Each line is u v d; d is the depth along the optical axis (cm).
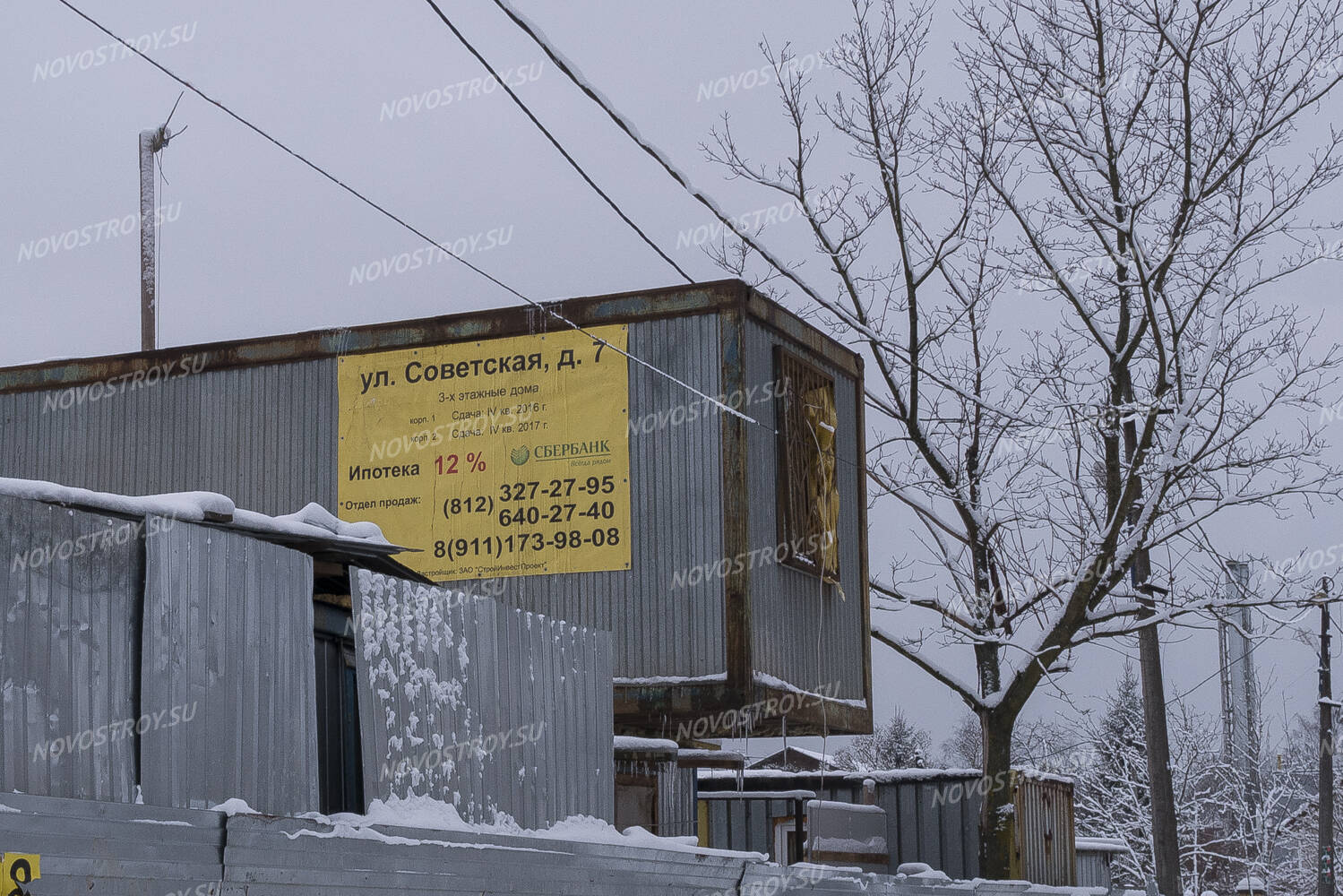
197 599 694
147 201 2275
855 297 1955
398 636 823
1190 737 3528
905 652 1891
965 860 1864
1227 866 3597
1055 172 1877
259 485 1463
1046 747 3456
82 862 582
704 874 1030
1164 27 1753
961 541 2002
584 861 902
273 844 677
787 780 1953
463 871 800
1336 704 3123
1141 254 1817
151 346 2244
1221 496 1911
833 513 1535
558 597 1361
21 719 594
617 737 1216
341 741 873
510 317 1413
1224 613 1947
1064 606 1855
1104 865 2656
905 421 1948
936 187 1928
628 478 1357
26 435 1552
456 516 1399
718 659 1307
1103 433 1864
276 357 1479
